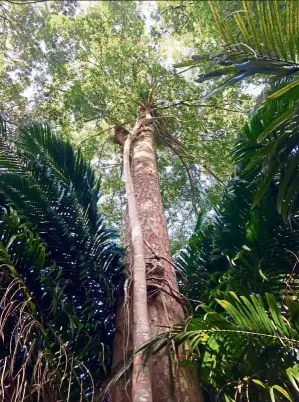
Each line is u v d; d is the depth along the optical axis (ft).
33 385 10.28
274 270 13.19
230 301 9.75
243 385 10.46
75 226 15.06
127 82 31.83
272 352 9.92
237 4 22.56
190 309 13.10
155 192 18.17
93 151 33.04
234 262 14.06
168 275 13.69
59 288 12.84
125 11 34.50
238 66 10.41
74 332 12.63
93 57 33.68
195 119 31.63
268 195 14.19
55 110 32.94
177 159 33.65
